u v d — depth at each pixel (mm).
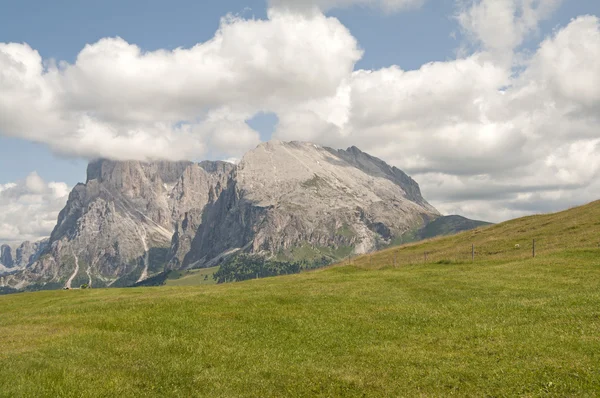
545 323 31672
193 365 27859
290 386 24688
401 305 41469
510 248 73875
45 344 31578
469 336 30859
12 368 25641
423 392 22750
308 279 63219
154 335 34312
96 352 29641
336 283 56031
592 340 26734
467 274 55281
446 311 38156
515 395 21312
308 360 28703
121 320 38656
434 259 77500
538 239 75812
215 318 38625
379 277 58969
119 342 32219
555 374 22703
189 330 35469
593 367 22875
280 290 51750
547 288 43344
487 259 68438
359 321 36812
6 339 33812
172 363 28016
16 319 44281
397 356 28125
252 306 42719
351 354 29484
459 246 87562
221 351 30609
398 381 24359
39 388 23016
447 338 31016
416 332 33219
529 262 58625
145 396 23281
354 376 25422
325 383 24828
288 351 30578
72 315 43406
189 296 49906
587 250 60156
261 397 23438
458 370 24734
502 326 32219
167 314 40031
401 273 61469
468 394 21969
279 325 36438
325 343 31891
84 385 23781
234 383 25219
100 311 44062
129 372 26141
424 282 52125
